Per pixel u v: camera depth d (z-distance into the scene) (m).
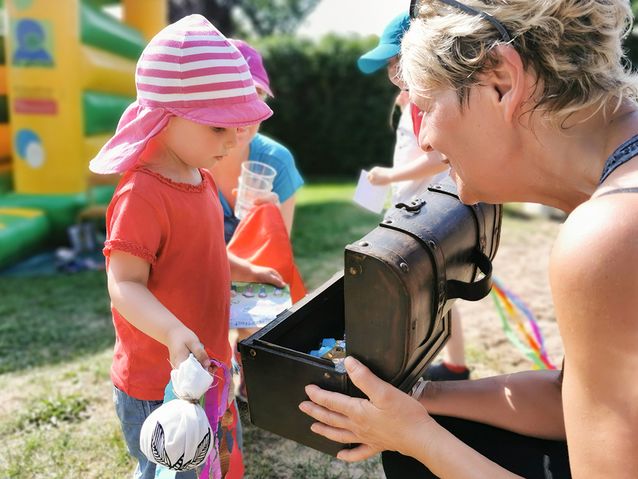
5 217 5.51
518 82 1.12
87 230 5.84
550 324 3.84
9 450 2.48
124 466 2.38
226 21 18.70
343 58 12.52
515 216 7.35
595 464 1.01
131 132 1.66
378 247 1.26
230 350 1.89
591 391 1.00
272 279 2.14
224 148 1.73
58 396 2.86
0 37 6.26
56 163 5.96
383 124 12.73
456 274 1.49
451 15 1.17
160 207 1.63
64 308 4.21
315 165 13.23
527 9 1.09
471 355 3.33
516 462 1.54
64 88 5.87
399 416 1.29
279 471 2.36
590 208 1.03
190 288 1.72
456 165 1.29
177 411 1.25
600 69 1.11
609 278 0.96
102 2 7.96
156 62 1.64
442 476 1.28
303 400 1.41
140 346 1.70
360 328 1.30
